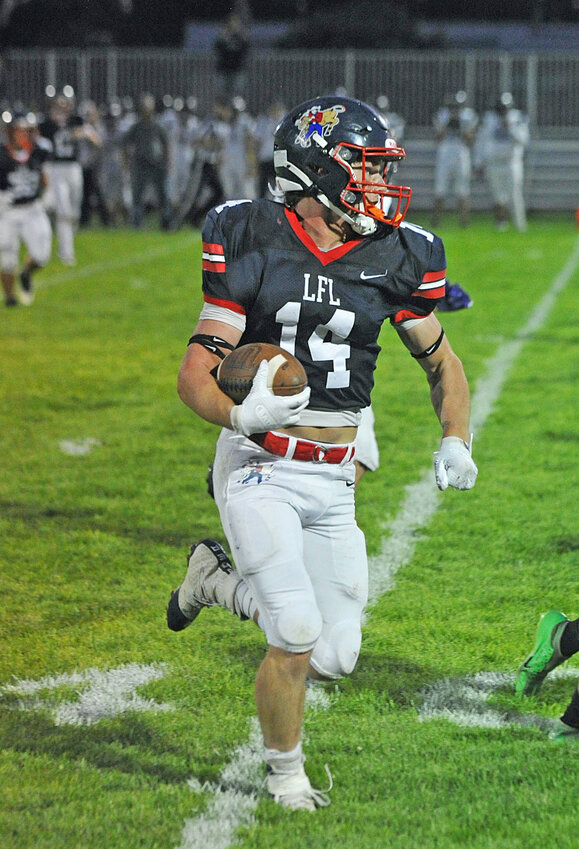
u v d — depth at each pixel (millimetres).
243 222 7410
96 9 77500
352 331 7469
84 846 6820
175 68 58844
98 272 36094
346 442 7691
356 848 6777
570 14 79250
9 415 18422
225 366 7133
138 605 10773
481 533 12758
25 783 7543
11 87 59375
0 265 28969
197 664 9445
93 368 22078
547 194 58875
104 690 8992
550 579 11336
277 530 7168
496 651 9680
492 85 58094
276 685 7102
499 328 26344
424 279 7664
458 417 7828
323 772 7676
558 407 18812
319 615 7113
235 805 7277
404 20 68500
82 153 51156
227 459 7633
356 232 7438
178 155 53906
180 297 31109
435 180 58438
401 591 11070
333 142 7230
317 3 75500
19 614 10562
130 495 14289
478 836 6906
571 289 32281
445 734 8242
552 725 8414
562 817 7098
